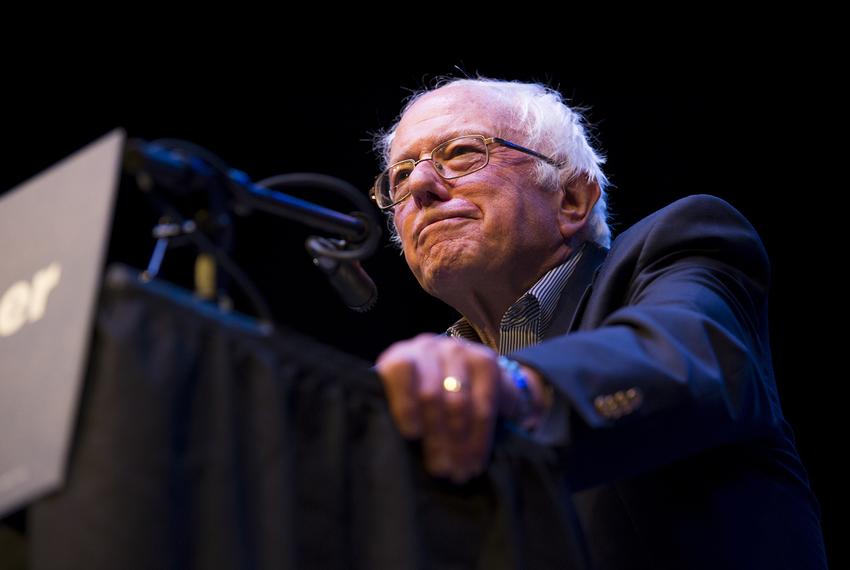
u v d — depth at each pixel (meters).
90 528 1.93
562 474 2.77
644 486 3.97
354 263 3.78
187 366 2.15
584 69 11.11
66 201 2.29
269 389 2.23
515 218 5.30
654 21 10.95
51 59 10.98
